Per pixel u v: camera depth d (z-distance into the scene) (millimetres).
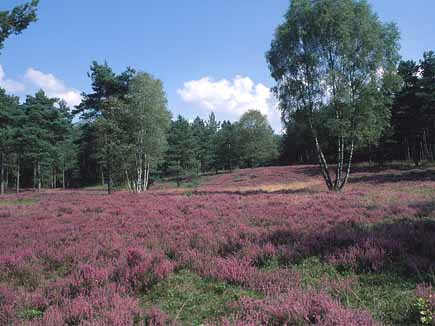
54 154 57250
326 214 12414
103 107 38094
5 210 19094
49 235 10930
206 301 5699
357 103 28344
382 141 54000
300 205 15219
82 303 5227
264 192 29125
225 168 106875
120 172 41250
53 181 78875
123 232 11094
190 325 4863
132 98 40188
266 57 32188
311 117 30922
